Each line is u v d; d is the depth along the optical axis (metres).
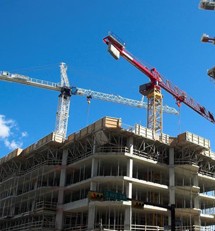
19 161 88.69
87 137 71.00
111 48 95.06
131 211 62.88
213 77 77.69
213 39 80.44
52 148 77.75
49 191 73.56
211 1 75.06
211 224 80.31
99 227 61.91
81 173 75.06
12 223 85.06
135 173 73.38
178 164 72.31
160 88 110.56
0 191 91.94
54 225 69.56
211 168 82.06
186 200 75.56
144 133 70.38
